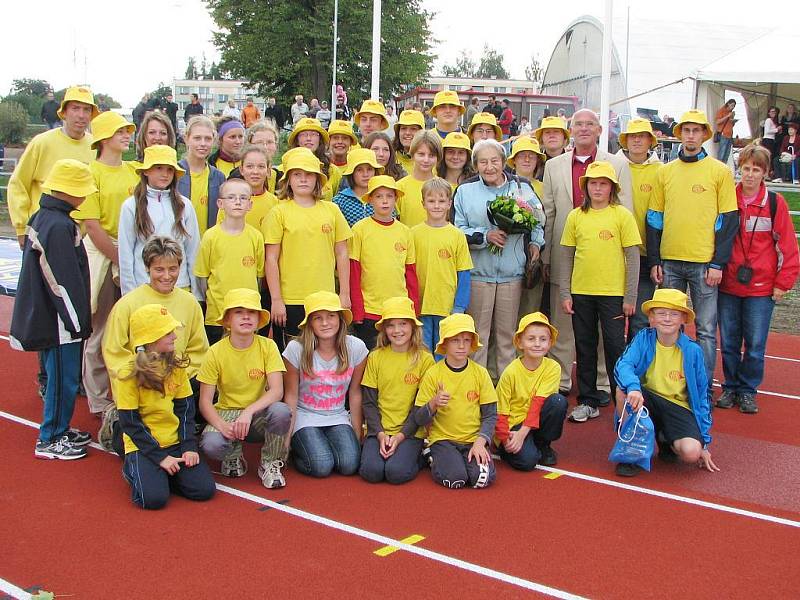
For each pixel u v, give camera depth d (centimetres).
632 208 749
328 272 659
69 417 611
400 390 607
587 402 727
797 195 2047
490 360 771
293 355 605
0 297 1218
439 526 504
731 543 489
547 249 768
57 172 583
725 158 2205
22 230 729
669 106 3080
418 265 696
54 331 584
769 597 426
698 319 755
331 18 4203
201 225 706
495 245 714
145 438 530
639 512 533
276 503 538
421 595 421
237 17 4359
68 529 491
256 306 569
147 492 518
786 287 747
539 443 622
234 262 644
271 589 425
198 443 592
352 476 592
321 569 446
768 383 864
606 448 658
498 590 429
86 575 437
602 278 703
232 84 6869
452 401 597
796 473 610
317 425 603
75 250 588
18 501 530
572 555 469
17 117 3200
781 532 506
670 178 746
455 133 773
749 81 2206
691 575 448
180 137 2567
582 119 734
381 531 496
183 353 564
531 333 604
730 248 735
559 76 3850
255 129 787
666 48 3262
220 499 544
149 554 461
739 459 639
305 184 647
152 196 629
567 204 748
